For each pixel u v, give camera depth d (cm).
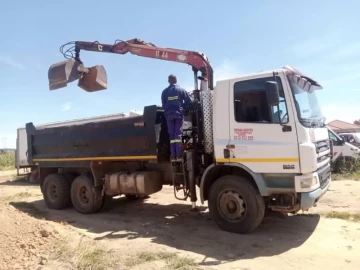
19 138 1833
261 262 501
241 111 632
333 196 963
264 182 608
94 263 499
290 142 584
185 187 723
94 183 877
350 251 535
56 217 877
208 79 823
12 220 646
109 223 779
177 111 713
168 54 862
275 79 602
